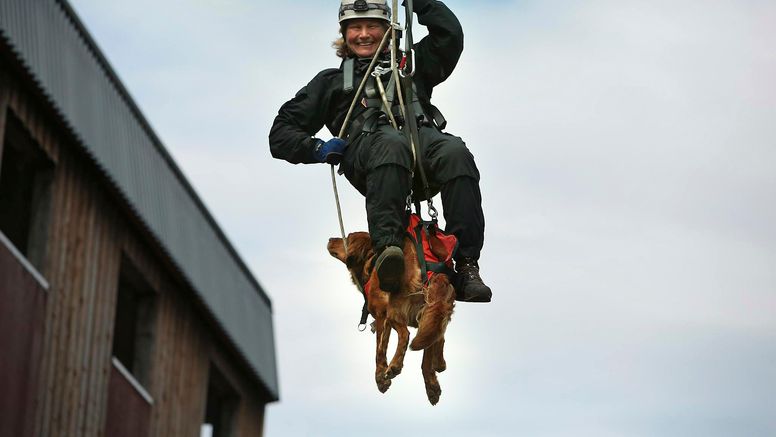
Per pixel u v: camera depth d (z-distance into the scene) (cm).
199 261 1588
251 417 1733
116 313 1534
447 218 1221
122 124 1456
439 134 1237
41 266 1347
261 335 1744
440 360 1218
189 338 1588
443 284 1167
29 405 1304
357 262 1231
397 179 1195
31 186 1365
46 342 1335
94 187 1421
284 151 1270
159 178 1520
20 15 1267
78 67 1378
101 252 1428
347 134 1255
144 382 1517
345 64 1279
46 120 1346
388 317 1191
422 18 1266
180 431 1559
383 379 1194
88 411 1395
